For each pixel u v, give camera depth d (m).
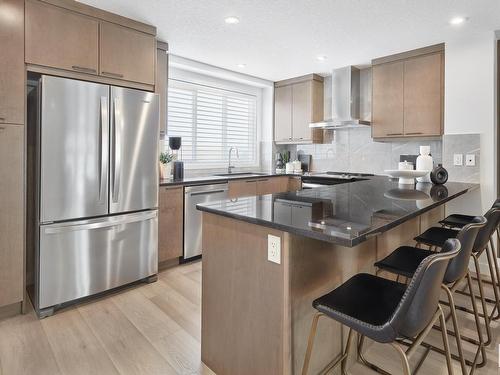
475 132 3.18
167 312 2.38
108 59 2.63
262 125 5.38
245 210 1.59
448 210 3.33
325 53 3.74
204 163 4.55
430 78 3.51
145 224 2.85
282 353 1.36
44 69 2.32
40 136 2.24
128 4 2.54
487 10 2.66
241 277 1.54
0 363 1.79
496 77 3.09
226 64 4.18
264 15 2.77
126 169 2.67
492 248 2.45
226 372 1.65
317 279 1.50
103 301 2.55
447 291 1.51
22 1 2.21
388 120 3.84
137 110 2.71
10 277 2.26
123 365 1.78
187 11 2.68
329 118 4.78
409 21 2.88
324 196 2.10
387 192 2.32
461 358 1.54
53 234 2.32
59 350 1.91
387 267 1.60
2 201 2.20
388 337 1.04
